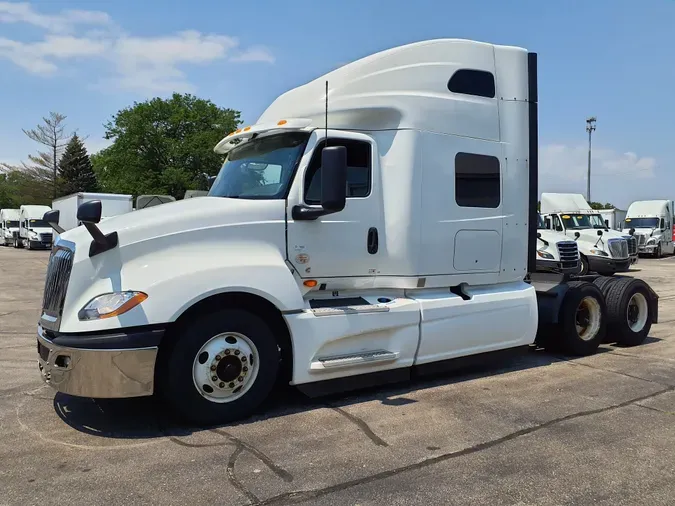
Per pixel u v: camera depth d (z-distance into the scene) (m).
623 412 4.89
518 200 6.32
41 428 4.42
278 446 4.06
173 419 4.61
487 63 6.07
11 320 10.24
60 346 4.13
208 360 4.41
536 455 3.93
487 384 5.81
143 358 4.10
